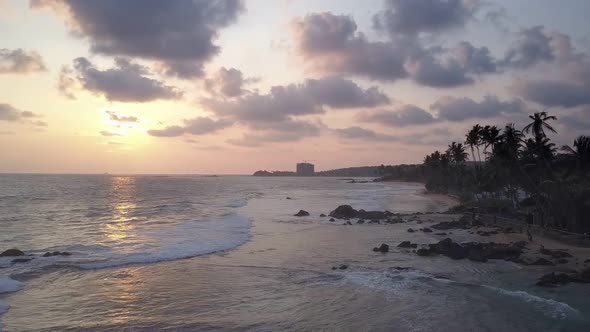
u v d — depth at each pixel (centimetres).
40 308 1619
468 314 1577
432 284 2009
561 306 1669
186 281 2031
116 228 3788
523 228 3916
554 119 4441
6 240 3134
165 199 7938
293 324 1471
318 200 8456
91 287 1909
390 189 14550
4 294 1780
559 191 3919
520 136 4669
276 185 18312
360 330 1414
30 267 2233
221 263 2434
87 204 6594
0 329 1402
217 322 1485
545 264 2438
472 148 7369
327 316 1555
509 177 5331
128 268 2273
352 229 4066
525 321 1501
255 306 1669
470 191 7406
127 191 10681
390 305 1686
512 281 2069
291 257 2639
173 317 1534
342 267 2341
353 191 12900
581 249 2881
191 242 3062
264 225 4272
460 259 2608
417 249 2956
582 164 4147
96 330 1405
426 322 1491
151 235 3378
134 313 1574
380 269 2330
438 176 11475
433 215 5403
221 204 6800
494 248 2755
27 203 6681
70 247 2839
